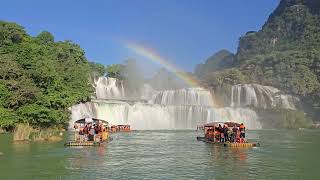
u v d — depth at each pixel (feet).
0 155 146.10
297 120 531.91
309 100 613.93
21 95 210.38
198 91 578.66
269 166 127.85
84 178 103.24
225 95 599.16
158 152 167.73
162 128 453.58
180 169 119.44
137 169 118.62
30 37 297.53
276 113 529.04
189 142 227.40
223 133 211.41
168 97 565.94
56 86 238.89
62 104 237.66
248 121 503.61
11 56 229.45
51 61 256.32
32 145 183.01
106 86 547.49
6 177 103.50
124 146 196.24
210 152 168.86
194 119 473.26
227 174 111.34
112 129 370.53
